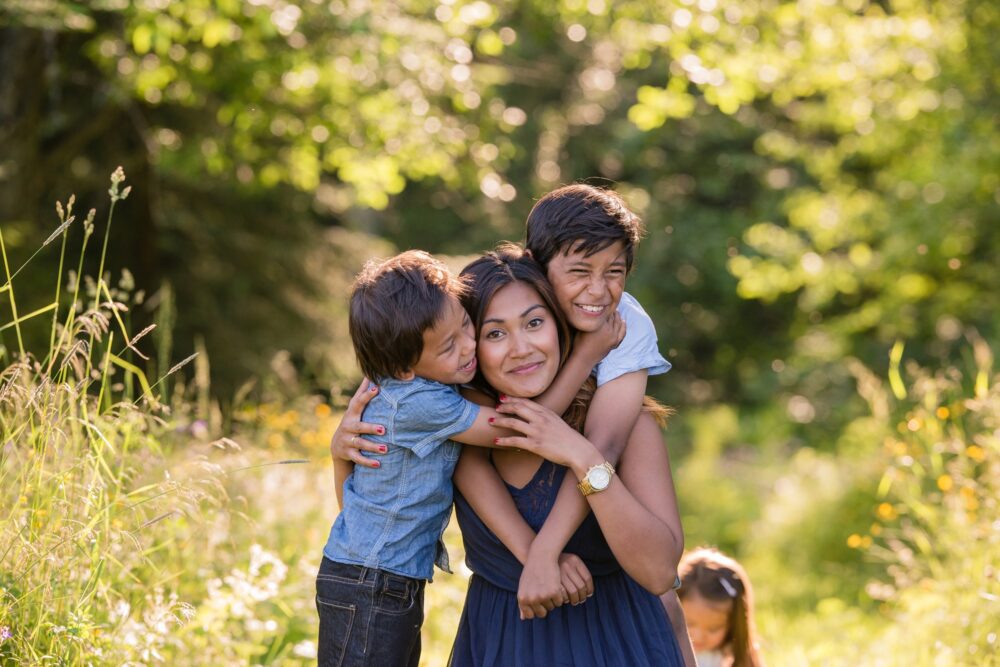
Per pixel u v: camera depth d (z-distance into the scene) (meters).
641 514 2.40
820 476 11.09
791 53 9.51
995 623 4.17
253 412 5.55
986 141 11.38
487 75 10.59
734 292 19.53
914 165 12.22
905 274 13.03
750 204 19.61
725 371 20.86
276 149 10.39
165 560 3.93
